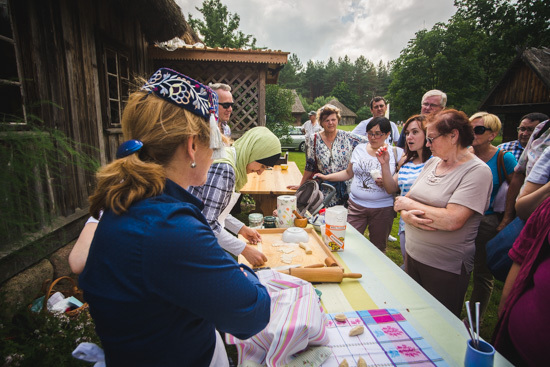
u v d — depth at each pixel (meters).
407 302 1.29
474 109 29.84
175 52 5.45
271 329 0.97
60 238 2.58
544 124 1.92
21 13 2.29
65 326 1.69
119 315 0.57
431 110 3.03
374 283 1.44
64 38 2.73
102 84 3.46
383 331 1.10
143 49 4.90
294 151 17.34
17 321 1.64
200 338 0.66
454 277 1.69
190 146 0.66
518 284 1.19
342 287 1.41
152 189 0.61
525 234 1.24
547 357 1.02
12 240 1.82
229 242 1.47
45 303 1.76
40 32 2.45
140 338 0.58
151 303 0.56
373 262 1.66
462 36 30.50
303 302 1.06
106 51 3.66
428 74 30.62
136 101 0.65
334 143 3.27
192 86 0.65
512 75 14.50
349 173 2.98
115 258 0.56
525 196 1.58
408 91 31.14
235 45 22.55
